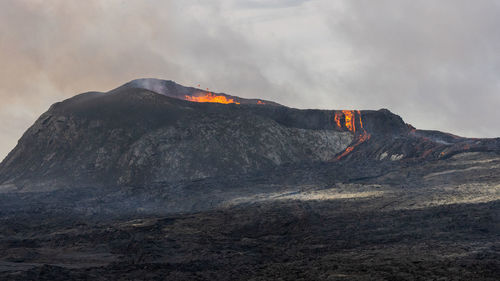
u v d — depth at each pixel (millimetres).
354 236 107125
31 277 73938
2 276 72938
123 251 102375
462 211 122812
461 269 72625
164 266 86750
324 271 77562
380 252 89188
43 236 121500
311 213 134875
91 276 78750
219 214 143250
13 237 122312
